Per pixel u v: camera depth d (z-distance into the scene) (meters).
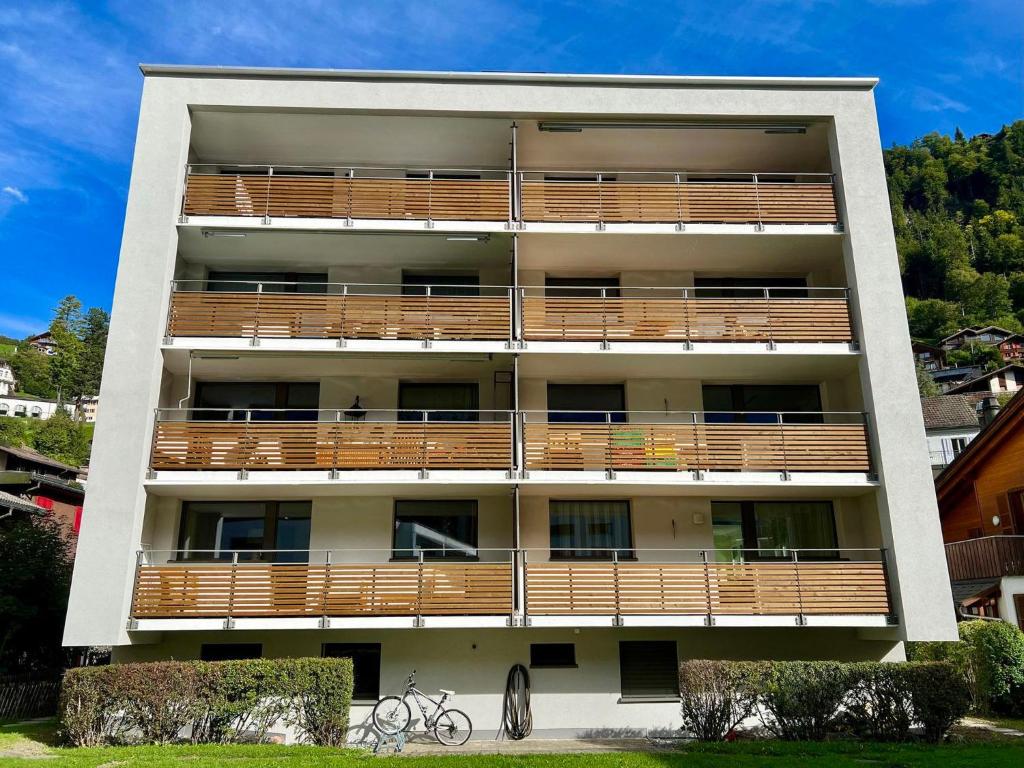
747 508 17.80
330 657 15.51
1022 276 99.75
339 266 18.92
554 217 17.52
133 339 16.09
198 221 16.98
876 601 15.60
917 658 18.69
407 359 17.23
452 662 16.16
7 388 105.12
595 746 14.36
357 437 16.28
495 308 17.12
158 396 16.20
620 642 16.55
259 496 17.12
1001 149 124.38
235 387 18.33
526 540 17.28
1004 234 109.06
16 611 17.52
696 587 15.54
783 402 18.84
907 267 111.56
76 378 108.19
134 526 15.20
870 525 16.97
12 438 73.62
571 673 16.19
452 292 19.14
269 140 18.42
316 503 17.28
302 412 18.17
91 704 13.30
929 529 15.87
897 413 16.47
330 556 16.88
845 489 16.78
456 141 18.53
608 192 17.84
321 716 13.70
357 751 12.64
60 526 21.05
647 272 19.33
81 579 14.84
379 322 16.88
